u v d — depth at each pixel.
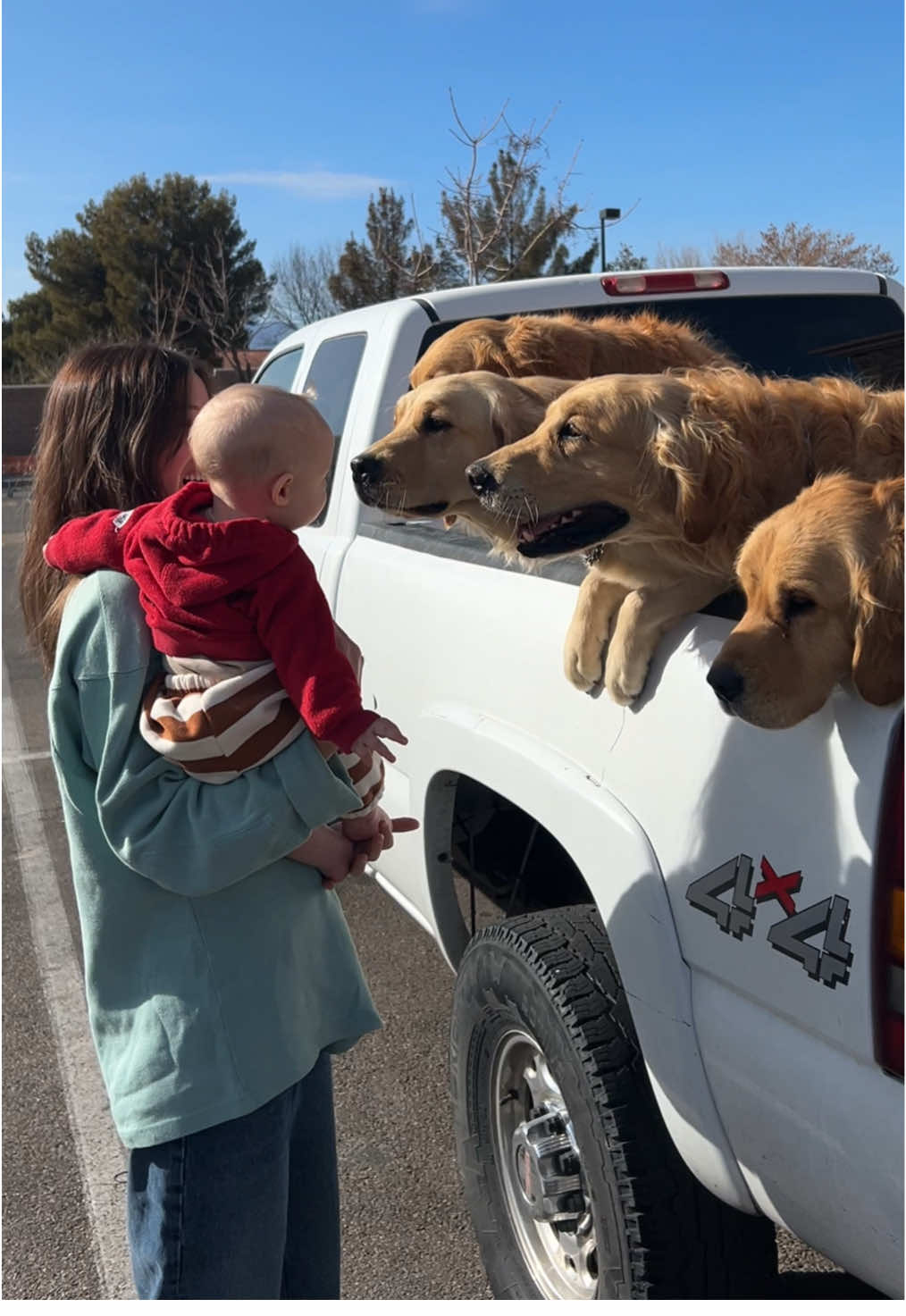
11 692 9.05
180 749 1.70
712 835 1.73
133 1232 1.82
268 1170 1.80
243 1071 1.75
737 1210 1.96
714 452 1.76
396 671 3.10
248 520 1.68
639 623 1.92
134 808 1.75
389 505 2.49
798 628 1.50
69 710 1.79
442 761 2.71
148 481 1.99
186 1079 1.74
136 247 32.25
